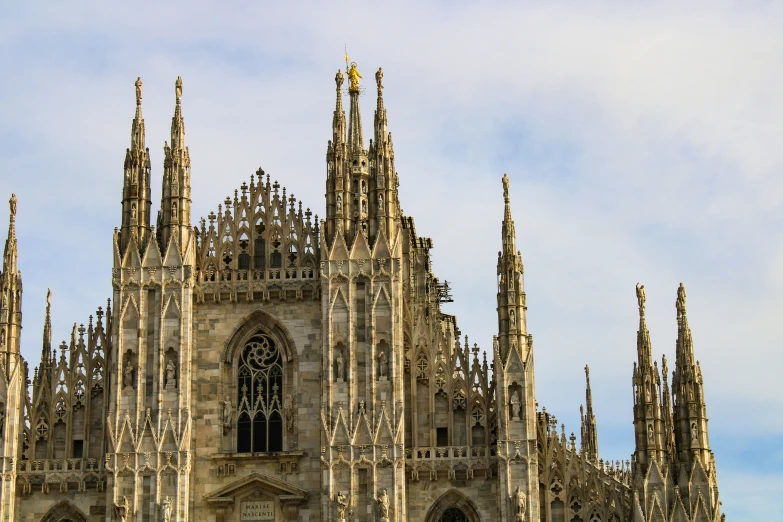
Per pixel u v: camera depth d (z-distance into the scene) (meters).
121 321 91.19
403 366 90.62
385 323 90.25
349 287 90.88
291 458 89.81
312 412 90.81
